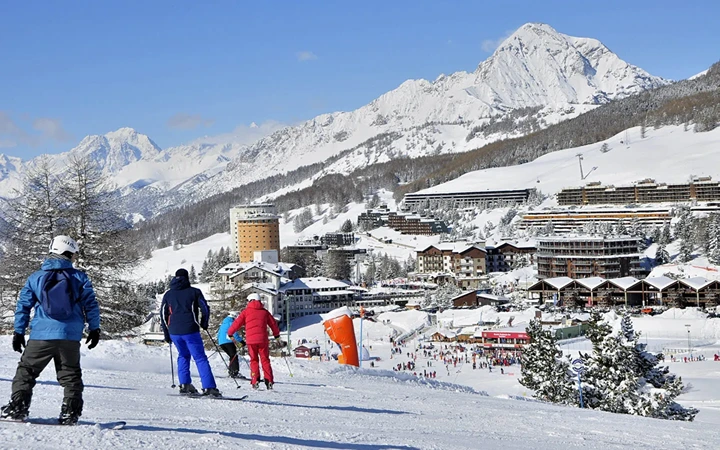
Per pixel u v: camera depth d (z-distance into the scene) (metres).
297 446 8.57
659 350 92.00
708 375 68.50
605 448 11.36
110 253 37.09
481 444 10.60
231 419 10.91
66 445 7.41
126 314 37.41
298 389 17.89
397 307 159.12
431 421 13.38
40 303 8.20
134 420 10.01
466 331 116.88
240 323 16.67
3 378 15.66
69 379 8.48
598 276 164.62
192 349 13.25
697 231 192.50
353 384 22.06
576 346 93.62
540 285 147.62
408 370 91.81
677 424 16.95
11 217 36.12
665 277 137.88
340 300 156.25
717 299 127.75
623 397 34.38
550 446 11.11
